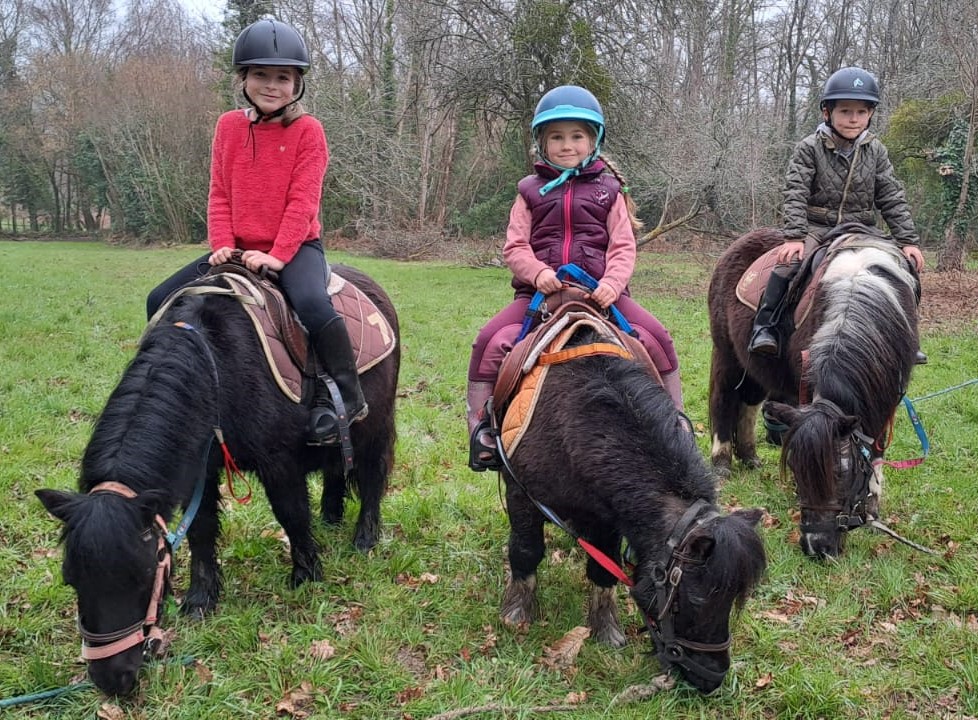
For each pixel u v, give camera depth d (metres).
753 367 4.88
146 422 2.64
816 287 4.23
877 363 3.70
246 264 3.30
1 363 7.48
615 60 16.59
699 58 27.30
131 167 32.72
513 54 16.36
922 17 25.22
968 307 11.58
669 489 2.61
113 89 32.19
